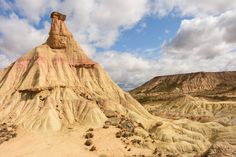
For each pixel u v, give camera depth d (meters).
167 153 72.00
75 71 110.19
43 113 85.75
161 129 85.31
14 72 106.25
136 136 80.06
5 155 64.81
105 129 82.06
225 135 87.25
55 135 77.56
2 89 100.12
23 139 74.31
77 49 115.50
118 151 69.25
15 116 87.69
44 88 96.12
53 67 106.88
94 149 68.81
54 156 64.44
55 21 115.31
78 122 86.00
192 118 133.25
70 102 93.00
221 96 199.00
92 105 91.25
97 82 109.44
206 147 78.81
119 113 93.62
